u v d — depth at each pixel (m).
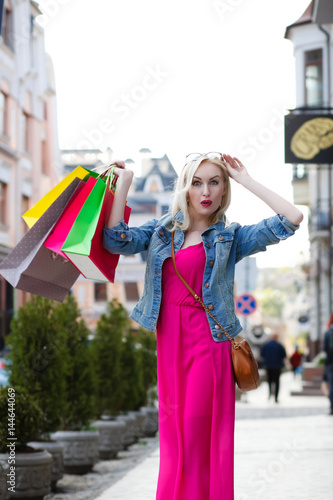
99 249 3.81
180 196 3.92
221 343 3.89
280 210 3.92
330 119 11.91
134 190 49.09
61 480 8.36
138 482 7.78
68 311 9.09
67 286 4.07
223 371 3.87
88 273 3.89
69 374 8.08
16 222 25.39
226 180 4.01
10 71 23.97
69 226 3.78
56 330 8.04
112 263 3.93
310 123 11.92
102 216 3.77
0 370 10.86
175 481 3.83
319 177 32.12
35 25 23.70
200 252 3.92
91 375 9.15
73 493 7.32
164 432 3.89
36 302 8.07
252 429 13.09
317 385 25.81
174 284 3.92
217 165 3.95
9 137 24.44
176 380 3.86
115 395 11.32
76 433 8.95
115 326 11.50
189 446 3.80
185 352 3.89
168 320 3.92
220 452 3.81
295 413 17.25
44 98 26.98
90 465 8.96
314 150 11.90
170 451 3.87
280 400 22.98
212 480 3.78
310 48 20.81
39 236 3.83
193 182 3.93
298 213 3.90
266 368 21.95
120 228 3.78
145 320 3.93
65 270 4.00
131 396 12.37
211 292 3.89
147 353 14.20
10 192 24.92
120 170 3.86
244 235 4.01
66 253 3.68
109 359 11.29
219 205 4.02
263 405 20.41
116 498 6.73
